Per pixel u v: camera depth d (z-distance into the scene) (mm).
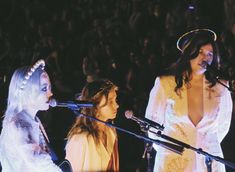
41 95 9398
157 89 11109
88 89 10711
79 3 23875
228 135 17328
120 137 17250
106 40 20344
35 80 9359
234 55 17578
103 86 10695
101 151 10602
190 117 10984
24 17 24547
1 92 18125
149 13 21453
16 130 9133
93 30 21391
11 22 24469
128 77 18578
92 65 19141
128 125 17281
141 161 16406
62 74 20172
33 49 21781
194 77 11008
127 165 16688
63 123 18328
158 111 11109
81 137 10508
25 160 9102
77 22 23078
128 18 22203
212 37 11047
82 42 21062
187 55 10969
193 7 20188
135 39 20766
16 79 9375
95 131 10594
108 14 23219
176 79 11000
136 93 18156
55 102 9547
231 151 17156
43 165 9133
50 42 21547
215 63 11062
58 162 9797
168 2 21453
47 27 22875
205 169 10922
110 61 19484
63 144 17422
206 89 11031
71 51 20828
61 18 23375
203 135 11008
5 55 21719
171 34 19750
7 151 9156
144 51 19531
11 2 24750
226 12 20953
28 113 9352
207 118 11000
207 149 10984
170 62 18328
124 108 17625
